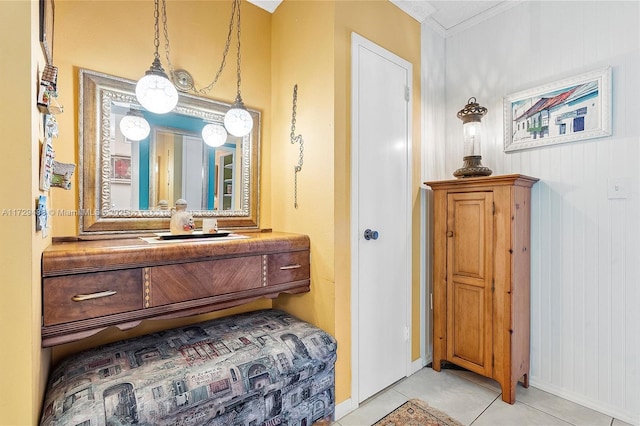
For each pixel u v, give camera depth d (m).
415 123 2.15
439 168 2.39
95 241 1.39
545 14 1.92
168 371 1.15
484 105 2.22
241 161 1.95
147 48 1.61
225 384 1.15
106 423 0.92
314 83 1.75
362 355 1.78
